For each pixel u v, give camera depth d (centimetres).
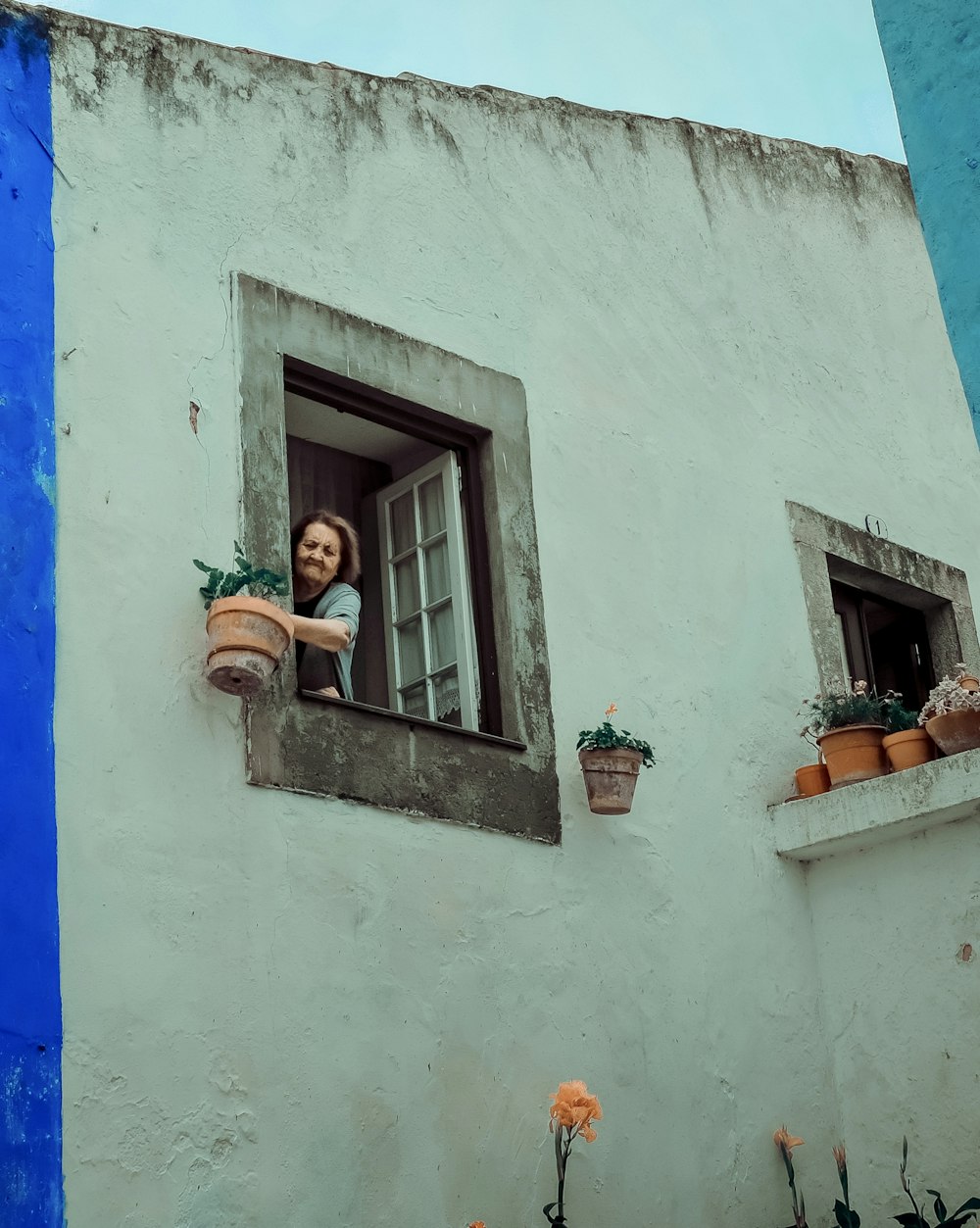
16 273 561
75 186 591
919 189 542
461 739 618
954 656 865
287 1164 517
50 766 509
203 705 550
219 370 602
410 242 694
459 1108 567
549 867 629
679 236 829
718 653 738
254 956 532
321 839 562
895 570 849
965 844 678
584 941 629
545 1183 581
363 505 711
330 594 624
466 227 722
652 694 702
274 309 630
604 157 809
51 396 554
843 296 908
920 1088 667
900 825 684
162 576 557
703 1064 648
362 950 560
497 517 675
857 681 781
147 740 533
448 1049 571
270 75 671
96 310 578
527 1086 589
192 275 610
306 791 564
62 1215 467
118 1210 478
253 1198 506
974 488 932
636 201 815
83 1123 480
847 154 953
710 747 714
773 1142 657
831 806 701
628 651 701
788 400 842
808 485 827
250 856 543
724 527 772
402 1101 552
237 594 547
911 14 558
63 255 577
